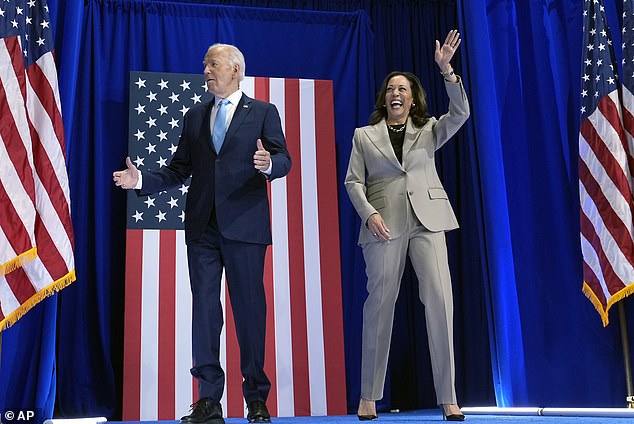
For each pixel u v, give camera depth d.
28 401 3.83
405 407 4.63
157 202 4.28
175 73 4.48
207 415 2.65
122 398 4.18
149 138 4.34
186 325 4.17
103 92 4.46
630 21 3.56
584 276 3.55
